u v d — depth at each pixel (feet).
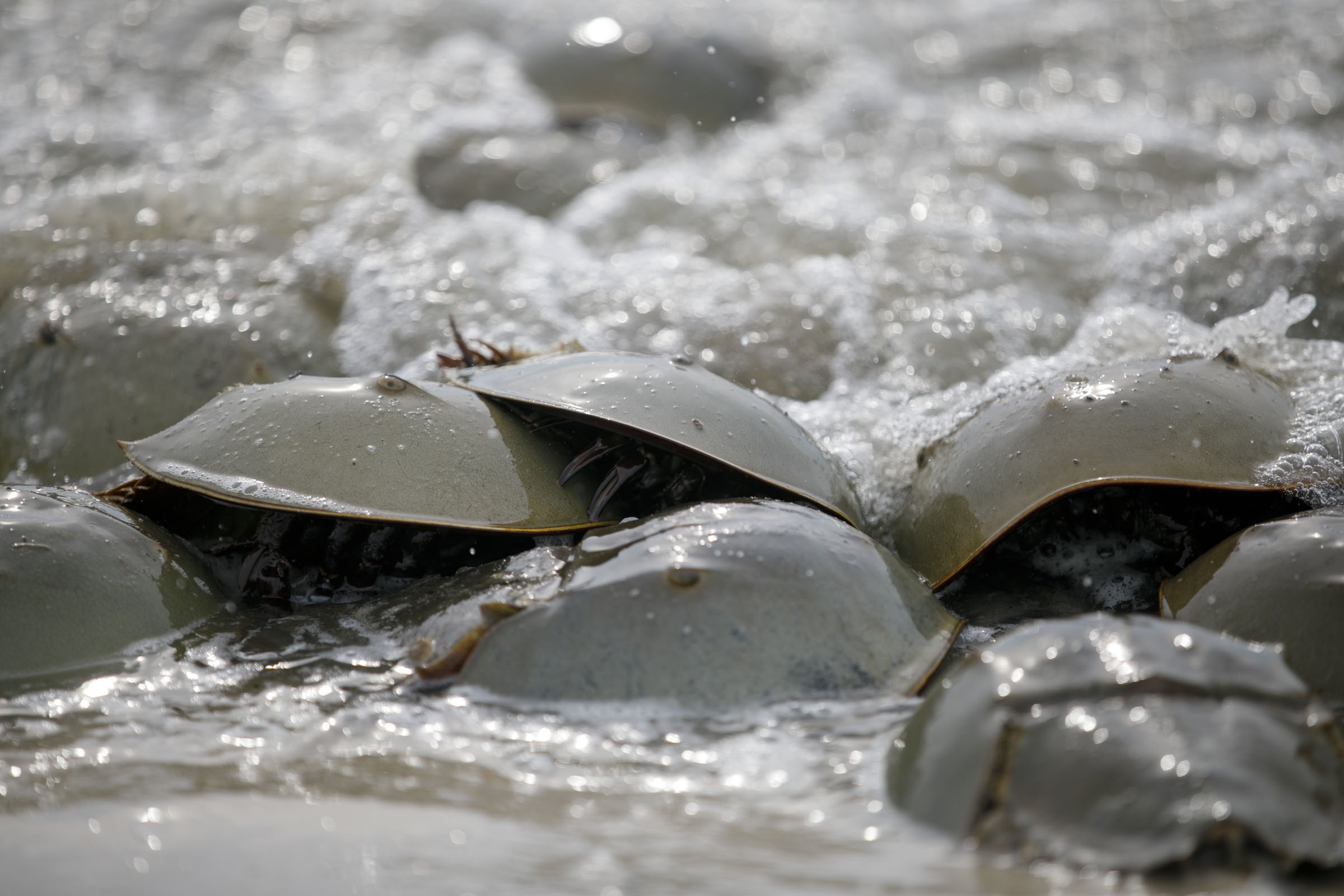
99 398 14.62
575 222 16.20
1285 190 15.40
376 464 13.69
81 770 13.25
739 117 22.07
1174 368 13.89
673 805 13.16
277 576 13.75
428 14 26.50
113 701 13.43
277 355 14.74
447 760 13.26
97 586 13.58
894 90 23.40
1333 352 14.37
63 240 15.28
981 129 20.59
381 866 13.03
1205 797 12.97
